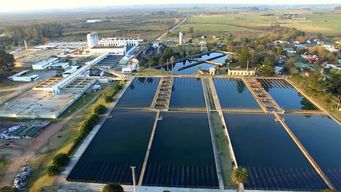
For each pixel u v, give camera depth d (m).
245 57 152.25
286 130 85.25
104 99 108.56
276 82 132.88
